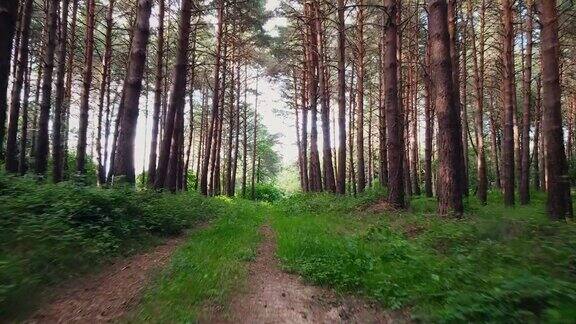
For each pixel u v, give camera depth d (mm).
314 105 27531
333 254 7582
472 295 4504
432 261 6199
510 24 18625
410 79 27125
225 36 28016
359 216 12891
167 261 7355
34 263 5633
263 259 8125
